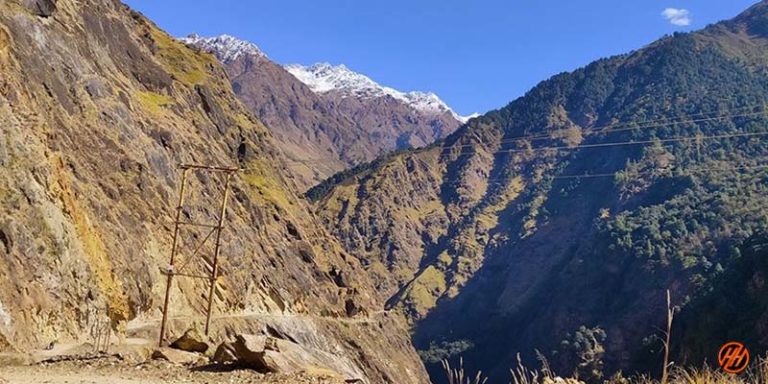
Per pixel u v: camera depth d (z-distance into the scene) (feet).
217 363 53.11
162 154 222.07
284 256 312.09
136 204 186.09
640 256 556.92
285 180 412.16
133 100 233.14
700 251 510.99
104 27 261.85
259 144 402.11
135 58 281.74
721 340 326.85
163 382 44.52
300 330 264.93
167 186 215.72
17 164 118.32
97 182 169.99
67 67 182.80
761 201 544.21
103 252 144.15
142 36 340.18
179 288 191.93
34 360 75.20
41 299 104.32
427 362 632.38
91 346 103.24
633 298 524.11
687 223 567.59
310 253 349.41
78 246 126.31
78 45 207.31
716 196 593.83
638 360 393.91
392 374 332.80
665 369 20.74
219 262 231.91
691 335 352.08
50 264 112.06
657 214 634.43
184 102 312.09
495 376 581.53
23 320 96.48
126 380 44.98
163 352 60.80
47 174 128.26
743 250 405.59
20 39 161.89
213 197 259.80
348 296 371.76
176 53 383.86
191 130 287.07
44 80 165.58
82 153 170.19
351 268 424.05
